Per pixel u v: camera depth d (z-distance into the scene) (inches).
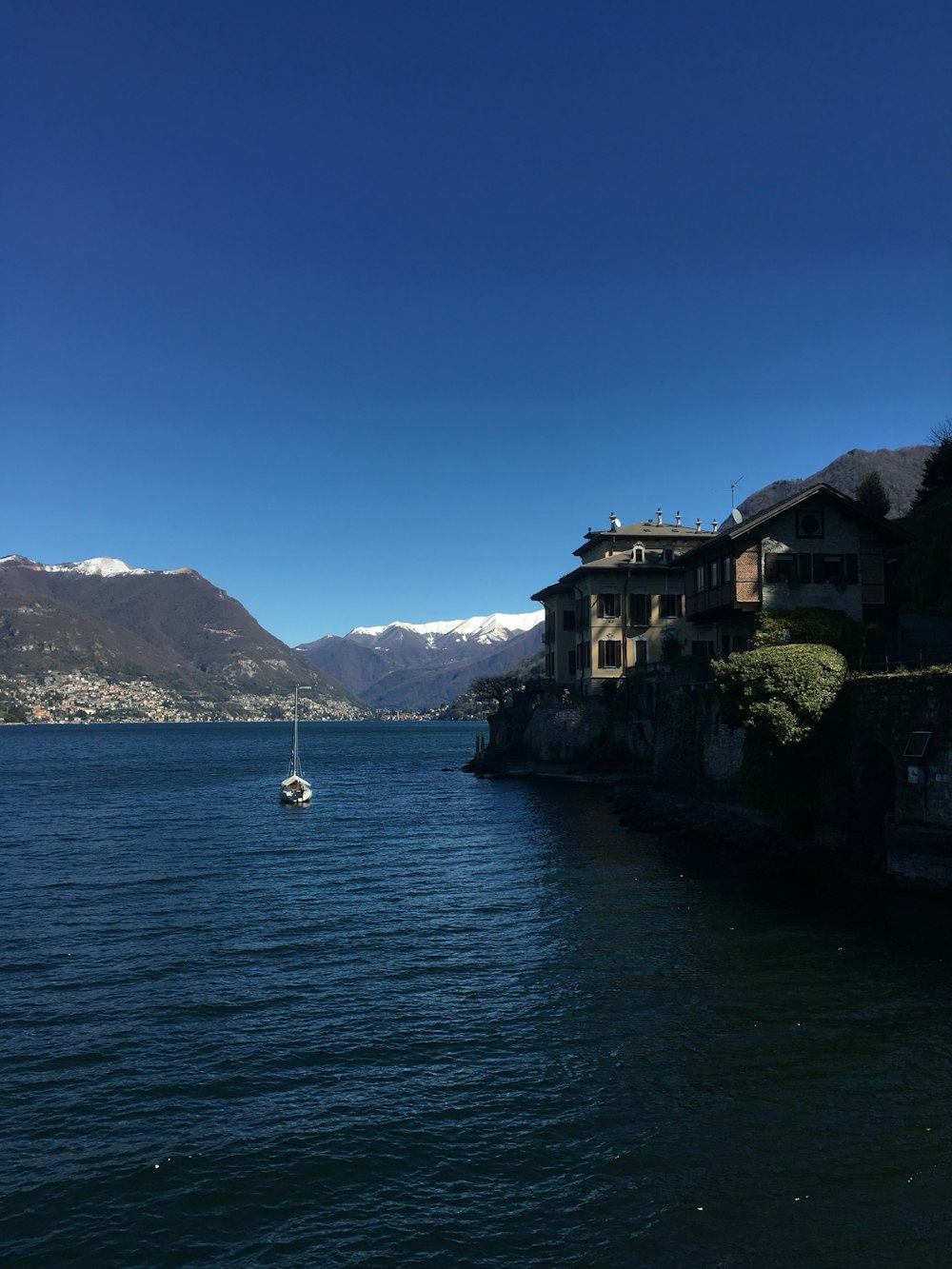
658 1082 659.4
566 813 2281.0
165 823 2285.9
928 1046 712.4
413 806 2613.2
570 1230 490.6
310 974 936.9
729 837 1614.2
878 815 1332.4
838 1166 545.0
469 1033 762.2
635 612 3235.7
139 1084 674.2
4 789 3348.9
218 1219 507.2
